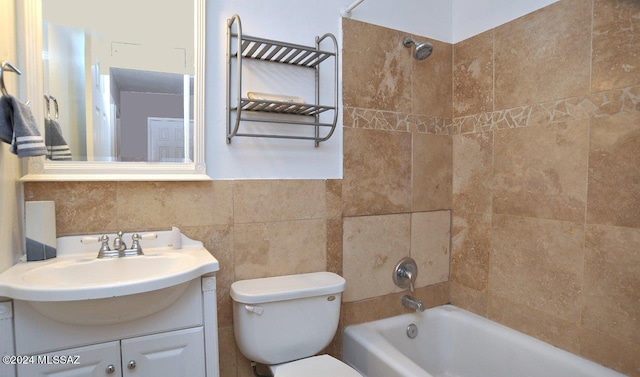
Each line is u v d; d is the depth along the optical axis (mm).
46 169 1209
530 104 1641
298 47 1463
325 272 1650
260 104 1440
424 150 1961
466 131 1968
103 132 1303
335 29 1703
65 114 1249
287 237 1602
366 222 1795
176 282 998
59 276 1098
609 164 1361
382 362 1462
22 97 1161
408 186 1914
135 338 1077
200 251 1325
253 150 1531
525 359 1597
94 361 1028
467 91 1962
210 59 1440
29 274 1012
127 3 1341
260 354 1351
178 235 1361
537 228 1620
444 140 2031
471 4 1931
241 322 1361
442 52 2014
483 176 1875
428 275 2002
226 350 1494
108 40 1312
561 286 1529
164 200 1375
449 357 1938
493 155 1817
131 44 1340
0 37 1038
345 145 1714
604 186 1378
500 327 1753
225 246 1482
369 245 1809
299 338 1409
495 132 1805
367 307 1813
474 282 1934
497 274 1808
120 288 911
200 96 1412
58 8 1243
